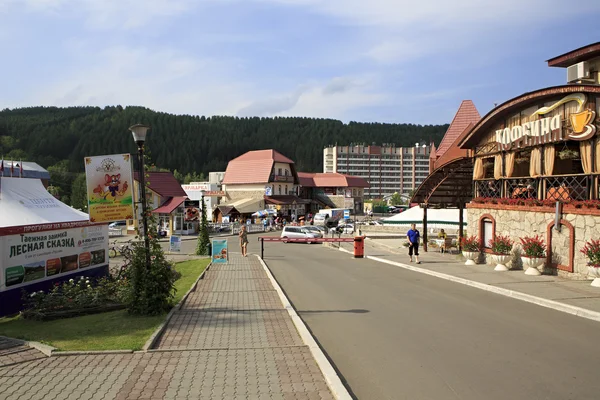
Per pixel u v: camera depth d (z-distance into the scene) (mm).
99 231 15742
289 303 11688
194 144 173625
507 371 6695
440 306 11555
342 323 9789
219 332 8789
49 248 12992
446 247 26797
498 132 18938
